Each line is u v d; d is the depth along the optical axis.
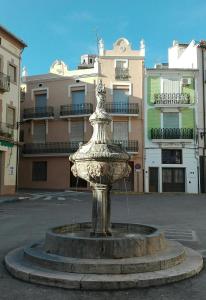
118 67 41.78
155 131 40.66
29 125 44.00
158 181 40.38
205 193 38.91
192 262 7.43
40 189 42.31
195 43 42.28
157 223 14.87
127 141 40.81
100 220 8.30
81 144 9.09
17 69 35.06
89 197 29.31
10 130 33.56
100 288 6.18
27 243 10.26
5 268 7.50
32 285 6.44
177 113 41.16
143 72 41.69
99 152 8.06
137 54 41.94
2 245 10.01
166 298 5.84
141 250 7.18
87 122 41.88
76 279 6.25
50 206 21.55
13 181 33.94
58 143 42.72
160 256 7.17
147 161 40.56
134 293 6.04
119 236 8.45
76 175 8.64
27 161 43.94
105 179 8.20
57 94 43.25
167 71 41.34
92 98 41.75
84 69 42.50
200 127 41.00
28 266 7.03
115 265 6.57
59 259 6.91
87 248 7.02
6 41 33.09
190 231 12.70
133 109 41.12
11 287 6.35
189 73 41.34
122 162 8.27
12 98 34.25
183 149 40.41
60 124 42.94
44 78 43.72
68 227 9.27
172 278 6.51
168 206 22.38
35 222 14.67
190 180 40.12
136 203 24.52
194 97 41.19
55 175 42.56
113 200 27.11
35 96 44.19
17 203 23.80
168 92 41.34
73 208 20.33
